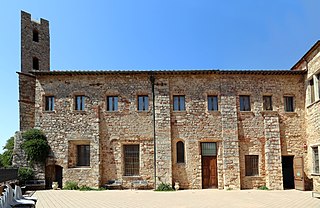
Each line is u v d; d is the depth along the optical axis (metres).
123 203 14.91
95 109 22.41
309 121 22.09
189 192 19.86
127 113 22.45
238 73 22.83
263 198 16.88
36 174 21.52
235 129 22.22
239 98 22.89
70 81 22.80
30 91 24.91
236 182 21.55
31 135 21.89
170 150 21.80
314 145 20.98
